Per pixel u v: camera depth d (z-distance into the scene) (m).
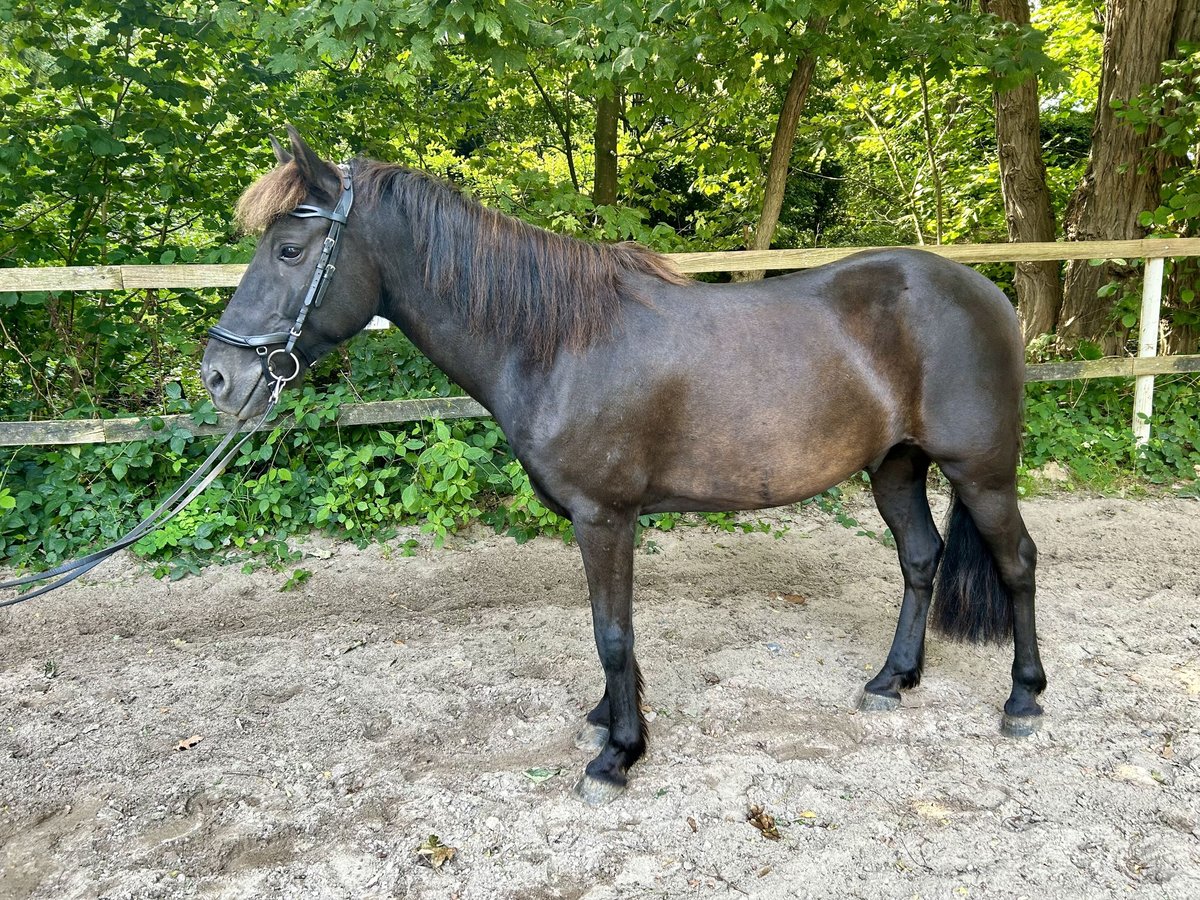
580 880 1.89
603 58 4.60
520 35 4.02
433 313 2.10
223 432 3.97
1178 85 5.14
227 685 2.81
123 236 4.86
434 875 1.91
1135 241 4.64
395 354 4.36
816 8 4.31
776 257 4.24
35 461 4.03
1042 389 5.27
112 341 4.34
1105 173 5.65
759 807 2.12
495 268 2.04
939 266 2.28
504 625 3.25
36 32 4.16
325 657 3.01
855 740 2.44
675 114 5.50
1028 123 5.96
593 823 2.08
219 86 4.85
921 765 2.31
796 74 5.34
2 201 4.27
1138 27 5.34
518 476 3.89
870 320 2.21
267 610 3.38
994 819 2.06
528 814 2.11
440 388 4.24
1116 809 2.09
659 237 4.48
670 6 3.98
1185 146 5.11
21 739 2.48
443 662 2.96
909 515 2.65
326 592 3.53
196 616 3.33
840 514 4.36
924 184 8.84
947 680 2.77
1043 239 6.15
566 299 2.04
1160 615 3.23
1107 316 5.60
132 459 3.86
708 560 3.88
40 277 3.56
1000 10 5.57
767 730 2.48
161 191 4.40
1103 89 5.63
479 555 3.88
